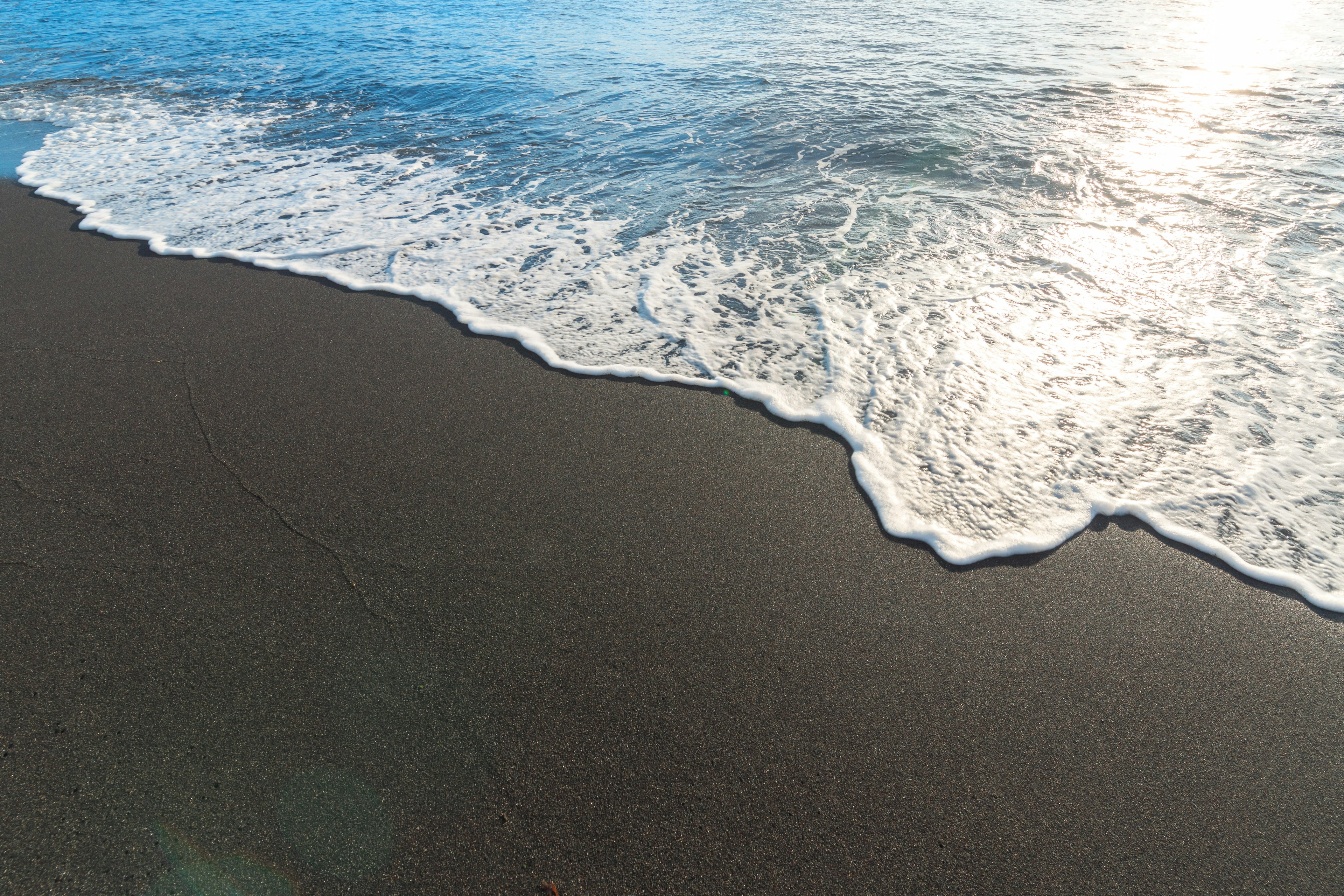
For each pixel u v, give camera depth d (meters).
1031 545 2.58
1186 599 2.37
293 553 2.58
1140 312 3.78
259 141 7.19
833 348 3.68
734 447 3.10
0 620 2.32
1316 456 2.86
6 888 1.64
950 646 2.22
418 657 2.20
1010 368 3.44
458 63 9.32
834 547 2.59
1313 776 1.87
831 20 10.23
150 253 4.92
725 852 1.73
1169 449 2.94
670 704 2.06
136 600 2.39
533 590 2.42
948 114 6.62
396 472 2.97
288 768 1.90
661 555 2.56
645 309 4.12
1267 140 5.79
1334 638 2.23
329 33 11.42
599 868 1.70
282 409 3.36
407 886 1.66
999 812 1.80
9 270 4.71
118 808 1.80
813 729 1.99
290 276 4.60
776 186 5.57
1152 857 1.71
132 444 3.13
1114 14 10.05
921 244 4.59
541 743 1.96
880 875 1.68
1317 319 3.63
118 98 8.84
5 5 15.06
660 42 9.66
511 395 3.46
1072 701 2.06
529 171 6.14
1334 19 9.43
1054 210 4.89
